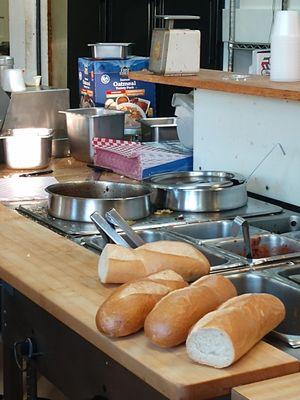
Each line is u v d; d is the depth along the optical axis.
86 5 5.65
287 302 2.29
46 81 5.81
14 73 3.82
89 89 4.00
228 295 2.00
